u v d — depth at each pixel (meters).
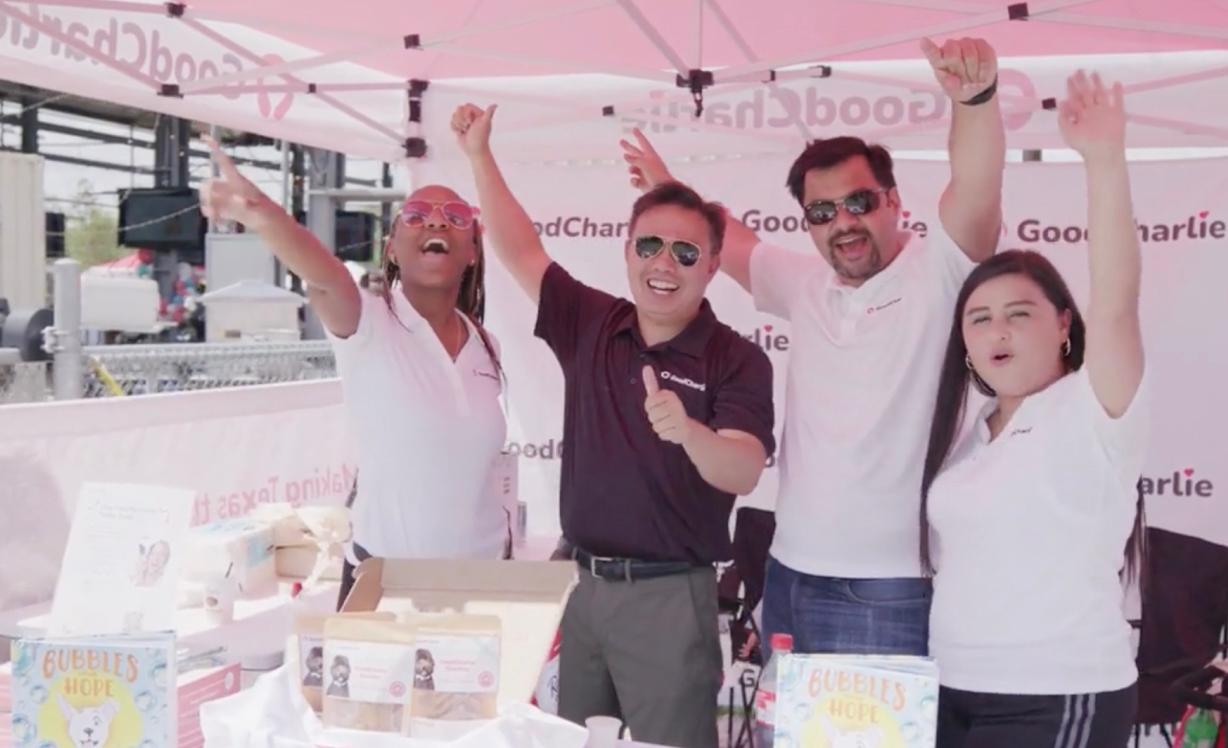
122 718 1.47
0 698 1.67
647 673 2.41
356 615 1.50
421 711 1.45
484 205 2.90
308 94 3.74
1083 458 1.87
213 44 3.36
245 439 3.68
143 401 3.27
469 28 2.79
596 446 2.46
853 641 2.43
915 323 2.41
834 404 2.49
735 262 2.99
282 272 11.47
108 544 1.75
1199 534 3.78
